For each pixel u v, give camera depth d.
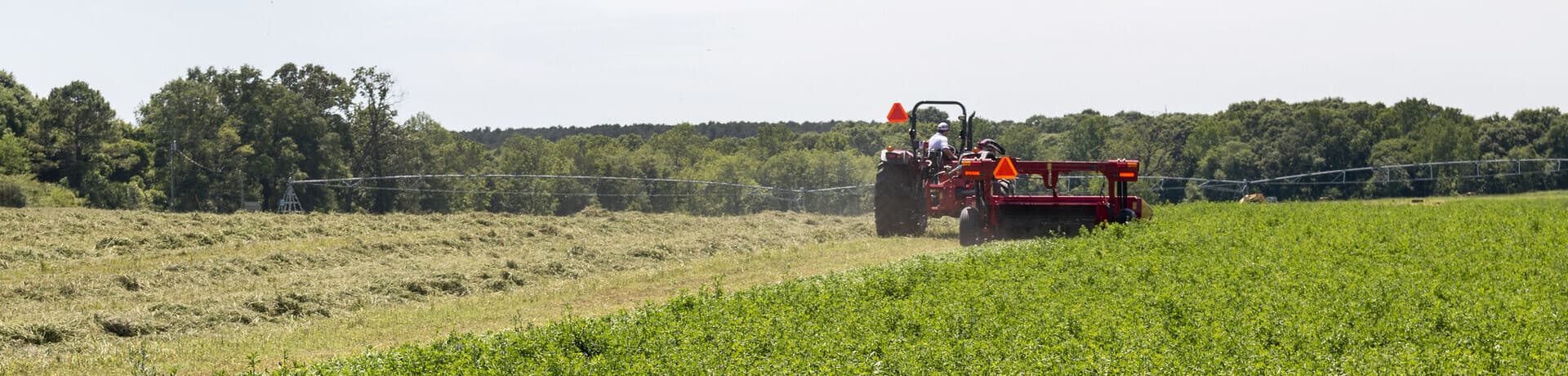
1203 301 12.23
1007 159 20.94
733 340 10.64
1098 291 13.59
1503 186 90.06
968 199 23.22
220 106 72.75
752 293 13.65
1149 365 9.38
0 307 15.33
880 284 14.36
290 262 20.88
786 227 28.98
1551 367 9.27
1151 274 15.07
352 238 25.03
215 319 14.30
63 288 16.73
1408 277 14.33
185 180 70.12
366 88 78.00
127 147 75.44
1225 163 91.94
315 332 13.50
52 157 73.38
